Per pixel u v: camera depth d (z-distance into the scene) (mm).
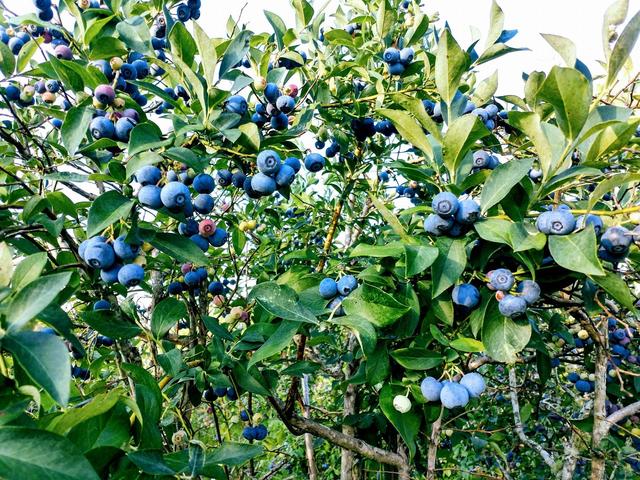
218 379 300
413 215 400
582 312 390
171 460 188
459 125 259
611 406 488
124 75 312
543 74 324
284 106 326
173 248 255
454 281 248
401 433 271
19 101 378
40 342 148
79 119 267
